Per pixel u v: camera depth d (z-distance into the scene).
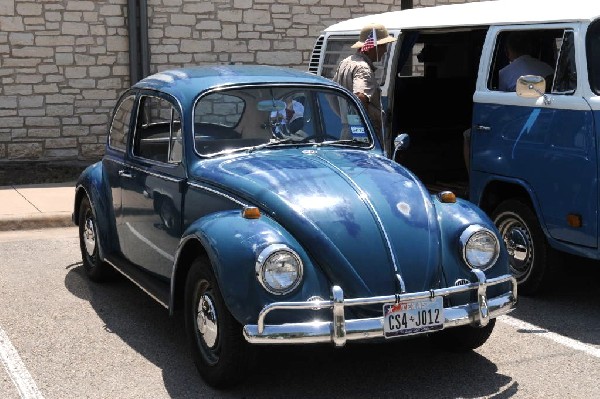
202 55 12.63
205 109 5.42
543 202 6.12
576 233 5.86
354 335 4.24
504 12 6.84
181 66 12.55
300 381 4.80
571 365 5.04
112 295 6.60
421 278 4.51
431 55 9.09
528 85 5.88
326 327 4.22
